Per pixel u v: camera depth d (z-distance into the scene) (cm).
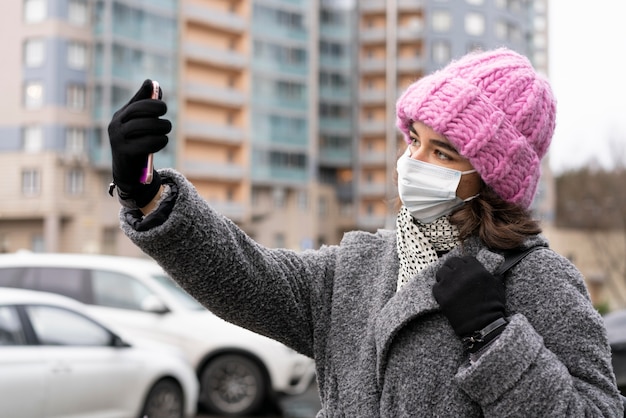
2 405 640
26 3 4453
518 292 178
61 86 4419
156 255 182
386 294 189
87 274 945
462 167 184
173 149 5003
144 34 4744
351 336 190
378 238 204
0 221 4541
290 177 5716
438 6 6488
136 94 172
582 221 4578
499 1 6644
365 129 6631
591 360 174
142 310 938
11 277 938
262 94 5566
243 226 5484
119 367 746
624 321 677
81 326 733
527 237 184
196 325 934
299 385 960
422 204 187
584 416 166
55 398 682
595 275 4559
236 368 937
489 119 179
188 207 178
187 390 824
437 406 173
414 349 176
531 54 7506
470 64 187
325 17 6619
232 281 187
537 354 166
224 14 5300
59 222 4444
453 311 172
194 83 5131
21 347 670
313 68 5894
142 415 771
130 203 180
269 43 5622
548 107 188
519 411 164
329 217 6500
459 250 184
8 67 4478
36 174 4406
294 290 199
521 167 183
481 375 165
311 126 5862
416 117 184
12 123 4453
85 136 4512
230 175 5341
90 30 4528
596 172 4516
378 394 182
